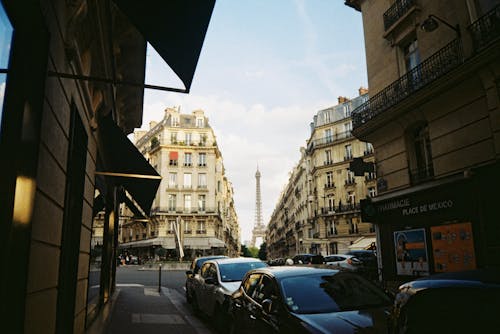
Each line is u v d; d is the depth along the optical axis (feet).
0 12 8.63
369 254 75.10
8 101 9.57
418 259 45.19
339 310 15.48
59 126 13.67
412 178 47.29
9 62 9.43
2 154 9.29
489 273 8.20
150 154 210.38
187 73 12.94
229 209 299.38
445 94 40.45
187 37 11.51
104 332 23.82
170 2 10.48
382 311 15.30
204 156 201.77
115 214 46.06
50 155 12.49
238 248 419.74
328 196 172.45
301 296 16.31
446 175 40.93
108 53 22.27
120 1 10.91
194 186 196.34
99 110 25.05
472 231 37.88
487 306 7.43
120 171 30.58
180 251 135.95
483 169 35.86
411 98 44.19
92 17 17.20
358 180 161.07
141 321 28.27
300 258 84.43
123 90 35.37
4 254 9.19
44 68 10.69
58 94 13.14
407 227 47.14
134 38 27.76
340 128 173.68
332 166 172.14
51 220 13.10
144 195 33.06
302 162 219.00
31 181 10.15
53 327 14.10
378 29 54.95
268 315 16.29
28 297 10.50
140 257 203.10
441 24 42.96
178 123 205.36
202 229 192.65
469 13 38.52
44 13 10.52
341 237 163.94
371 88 55.93
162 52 12.42
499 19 34.71
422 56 45.78
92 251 25.94
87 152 21.24
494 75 34.76
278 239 359.66
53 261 13.73
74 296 18.97
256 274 20.58
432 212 43.37
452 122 40.45
